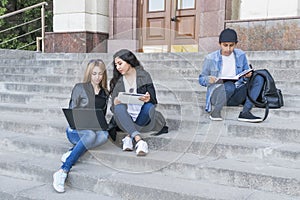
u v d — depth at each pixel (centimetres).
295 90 453
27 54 837
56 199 284
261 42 649
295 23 616
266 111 355
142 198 277
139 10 830
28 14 1399
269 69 505
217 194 260
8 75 629
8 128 423
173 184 280
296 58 552
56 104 493
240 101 385
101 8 830
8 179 332
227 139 334
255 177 269
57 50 840
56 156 352
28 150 369
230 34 385
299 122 356
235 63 393
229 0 711
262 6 657
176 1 796
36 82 599
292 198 254
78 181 303
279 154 298
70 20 827
